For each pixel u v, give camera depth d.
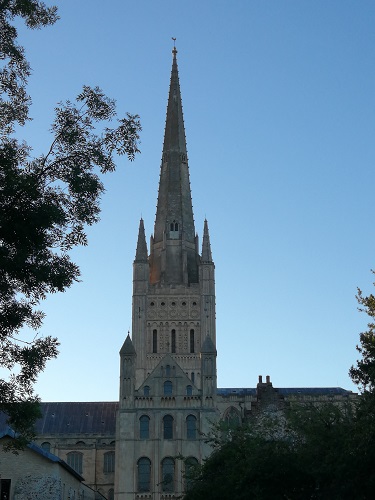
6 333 39.22
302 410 66.94
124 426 120.12
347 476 49.00
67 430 154.38
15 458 75.56
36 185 37.03
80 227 39.25
